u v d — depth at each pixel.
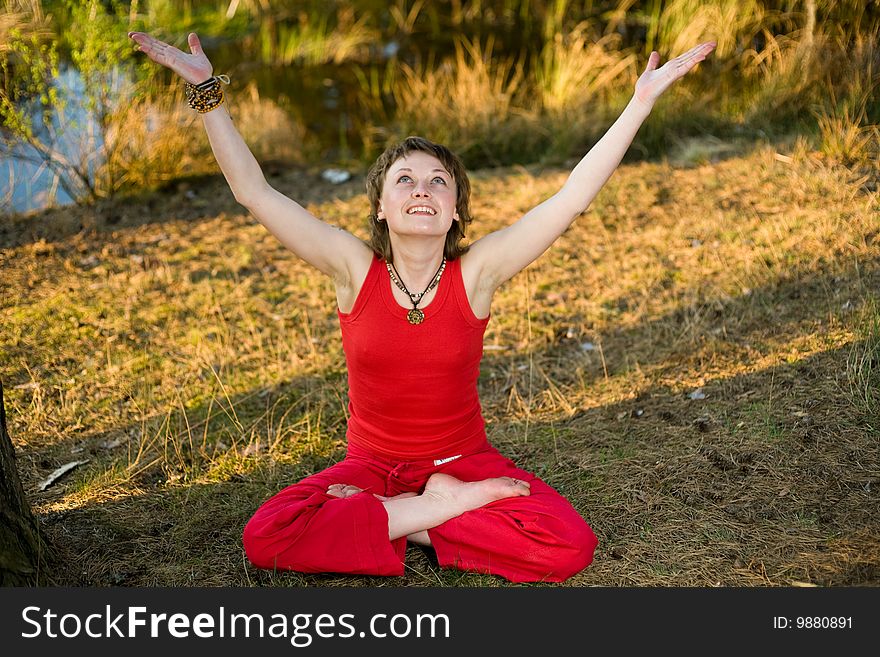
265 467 3.72
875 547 3.00
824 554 3.00
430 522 3.00
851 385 3.86
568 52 8.32
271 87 8.80
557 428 3.94
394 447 3.18
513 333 4.77
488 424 4.04
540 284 5.21
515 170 7.04
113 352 4.69
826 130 6.24
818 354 4.13
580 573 3.03
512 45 9.38
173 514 3.43
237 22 10.34
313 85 8.89
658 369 4.28
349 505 2.95
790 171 6.06
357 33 9.98
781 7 7.84
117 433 4.03
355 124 8.11
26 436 4.01
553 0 9.80
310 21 10.23
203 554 3.19
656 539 3.16
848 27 7.00
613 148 2.97
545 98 7.80
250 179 2.94
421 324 2.97
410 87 8.38
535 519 2.93
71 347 4.73
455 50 9.45
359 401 3.17
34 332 4.87
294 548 2.95
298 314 5.05
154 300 5.22
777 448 3.56
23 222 6.27
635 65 8.15
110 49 6.50
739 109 7.19
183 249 5.88
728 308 4.68
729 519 3.22
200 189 6.82
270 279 5.47
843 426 3.63
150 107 7.10
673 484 3.44
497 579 3.03
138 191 6.70
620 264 5.32
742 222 5.55
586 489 3.48
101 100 6.58
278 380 4.42
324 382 4.38
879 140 6.09
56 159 6.59
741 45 7.89
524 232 3.04
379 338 2.99
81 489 3.58
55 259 5.73
